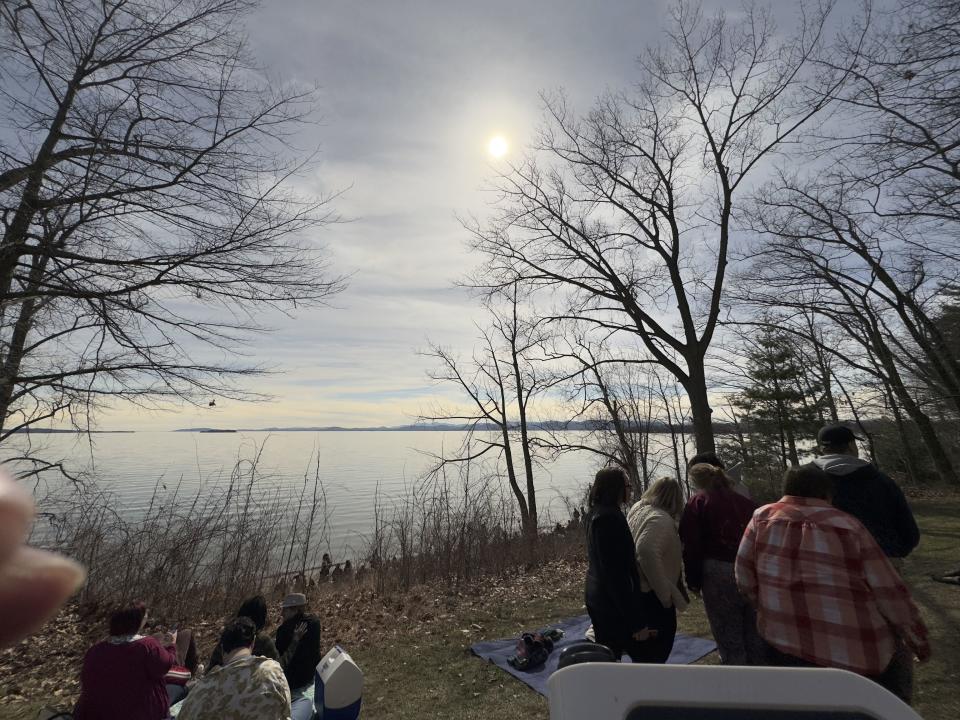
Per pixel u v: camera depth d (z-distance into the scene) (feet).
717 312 43.34
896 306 55.21
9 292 23.85
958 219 26.20
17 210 23.02
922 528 31.89
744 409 78.59
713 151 44.11
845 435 12.48
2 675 20.97
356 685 12.49
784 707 3.68
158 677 11.88
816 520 8.67
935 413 71.61
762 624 8.76
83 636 24.32
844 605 8.07
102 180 23.30
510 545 36.81
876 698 3.73
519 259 48.98
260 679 9.65
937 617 16.88
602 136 45.32
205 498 32.60
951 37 20.72
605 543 11.55
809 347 72.64
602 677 3.73
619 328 45.32
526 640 17.81
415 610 26.21
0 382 23.95
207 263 24.81
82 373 25.70
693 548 12.50
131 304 24.80
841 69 26.73
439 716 14.88
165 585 28.76
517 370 66.69
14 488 0.99
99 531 28.58
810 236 48.91
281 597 31.24
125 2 23.43
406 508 37.11
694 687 3.71
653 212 45.32
